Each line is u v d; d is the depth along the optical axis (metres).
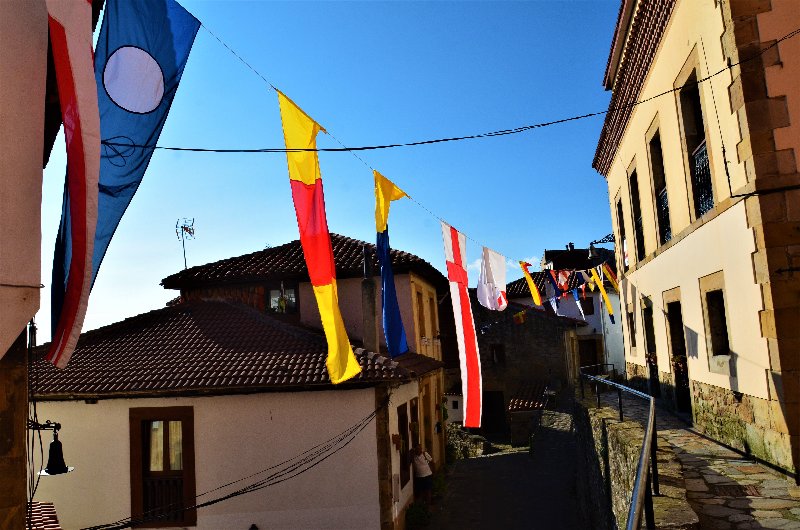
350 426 10.77
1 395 3.82
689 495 5.44
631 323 13.82
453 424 26.41
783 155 5.83
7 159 3.49
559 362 26.84
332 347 6.30
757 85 5.97
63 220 4.00
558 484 15.59
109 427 10.98
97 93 3.83
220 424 10.88
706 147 7.27
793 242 5.76
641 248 12.37
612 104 12.29
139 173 4.02
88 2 3.64
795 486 5.50
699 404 8.34
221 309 14.06
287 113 4.98
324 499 10.64
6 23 3.55
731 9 6.12
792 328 5.69
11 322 3.45
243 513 10.66
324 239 6.04
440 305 27.84
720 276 7.12
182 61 4.19
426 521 13.02
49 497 10.91
